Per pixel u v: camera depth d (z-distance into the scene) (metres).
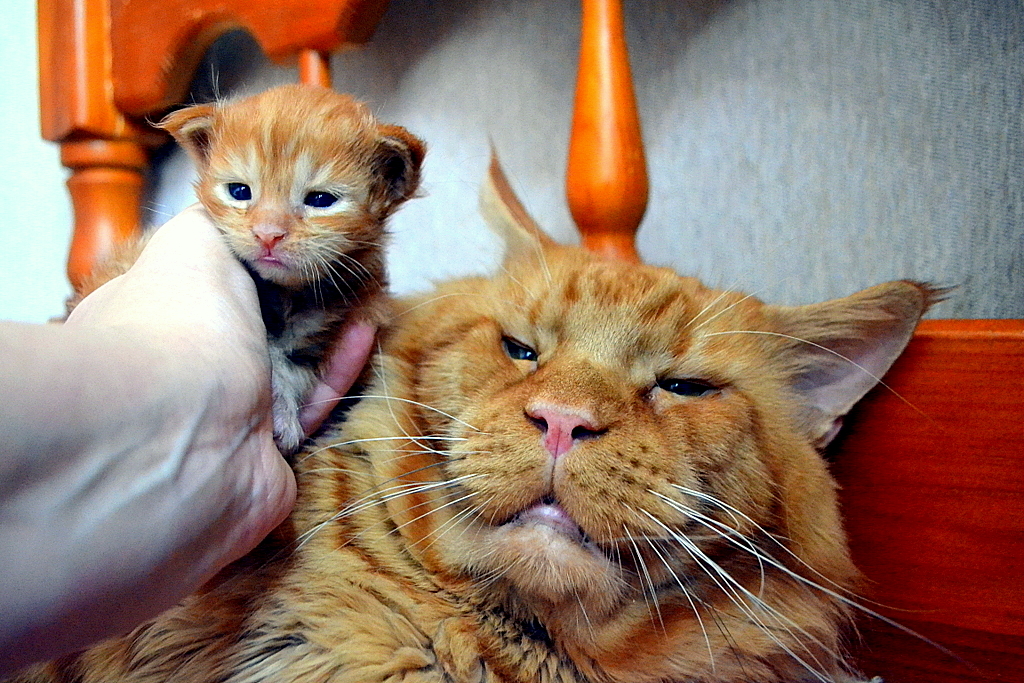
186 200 0.50
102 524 0.20
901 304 0.30
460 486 0.28
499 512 0.27
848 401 0.31
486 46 0.45
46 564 0.20
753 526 0.28
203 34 0.43
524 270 0.32
